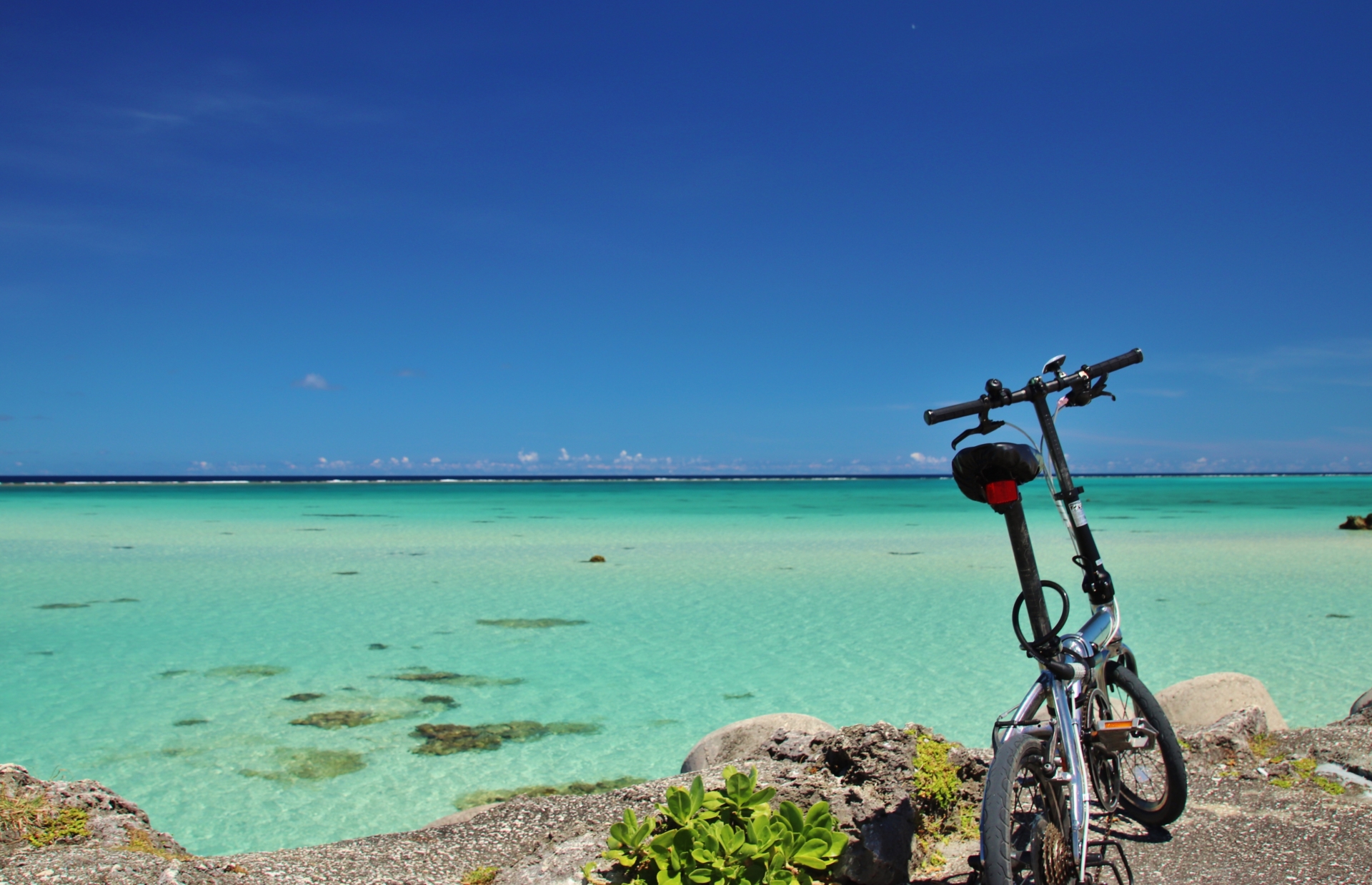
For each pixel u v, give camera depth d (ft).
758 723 19.43
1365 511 165.17
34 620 48.08
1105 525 125.59
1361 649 39.70
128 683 34.86
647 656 39.58
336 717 30.45
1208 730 17.04
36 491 334.24
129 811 13.44
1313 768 15.34
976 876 11.32
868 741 13.47
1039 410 11.98
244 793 23.49
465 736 28.40
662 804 13.38
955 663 38.09
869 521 139.13
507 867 12.01
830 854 10.17
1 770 12.98
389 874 12.03
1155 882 11.30
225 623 47.34
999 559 78.48
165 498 254.88
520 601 54.49
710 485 581.94
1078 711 10.93
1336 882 11.16
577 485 544.21
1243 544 91.97
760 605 52.80
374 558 79.87
